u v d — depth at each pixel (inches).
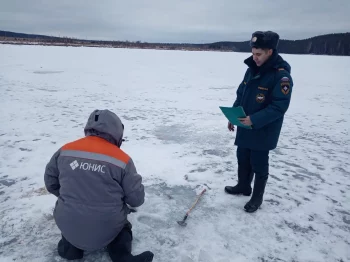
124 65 940.0
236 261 95.7
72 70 722.8
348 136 257.0
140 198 90.0
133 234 107.2
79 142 85.9
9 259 92.2
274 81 105.3
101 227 82.8
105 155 83.0
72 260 92.2
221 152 201.9
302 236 111.2
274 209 129.6
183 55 1819.6
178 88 520.7
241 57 1760.6
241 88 126.4
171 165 174.7
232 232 111.3
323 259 99.3
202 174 163.8
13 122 254.4
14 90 413.7
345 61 1509.6
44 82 509.4
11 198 129.1
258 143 113.8
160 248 100.5
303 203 136.4
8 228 107.3
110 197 82.8
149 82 582.2
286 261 97.5
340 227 118.3
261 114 103.9
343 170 179.0
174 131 251.4
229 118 112.6
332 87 584.1
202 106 367.9
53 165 87.8
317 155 205.5
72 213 81.4
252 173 135.5
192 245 102.7
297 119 318.7
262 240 107.5
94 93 428.1
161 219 117.9
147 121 282.7
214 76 737.6
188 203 131.8
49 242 100.7
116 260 86.7
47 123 256.2
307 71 932.0
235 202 133.7
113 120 86.7
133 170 87.4
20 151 187.8
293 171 175.3
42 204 124.0
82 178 81.6
